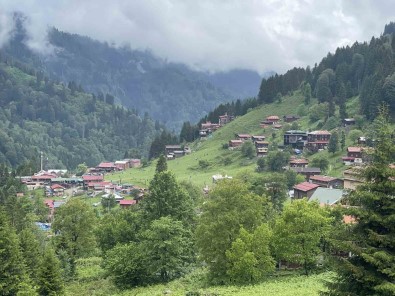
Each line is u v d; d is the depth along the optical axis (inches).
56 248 3385.8
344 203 1102.4
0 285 2009.1
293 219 2452.0
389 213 1039.0
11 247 2100.1
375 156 1055.0
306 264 2479.1
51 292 2257.6
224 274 2476.6
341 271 1049.5
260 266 2396.7
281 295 1953.7
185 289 2461.9
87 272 3521.2
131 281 2810.0
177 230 2731.3
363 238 1042.7
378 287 973.2
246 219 2566.4
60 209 3703.3
